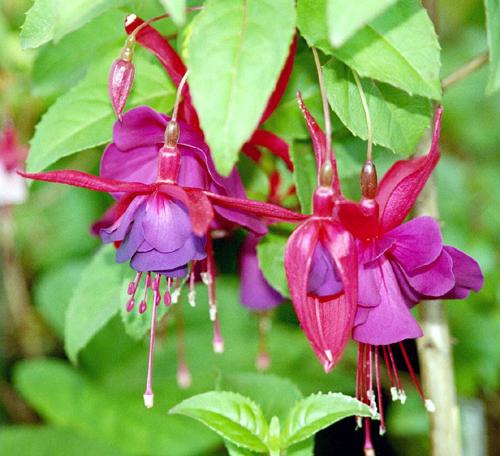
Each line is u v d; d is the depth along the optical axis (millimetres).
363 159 355
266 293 386
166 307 349
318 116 348
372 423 616
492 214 611
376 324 302
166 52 322
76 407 596
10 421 712
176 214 303
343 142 355
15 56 613
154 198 304
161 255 305
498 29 315
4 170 529
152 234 302
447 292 316
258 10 281
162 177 306
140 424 578
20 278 719
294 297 292
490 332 583
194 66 276
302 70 348
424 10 302
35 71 406
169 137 306
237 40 278
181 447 561
